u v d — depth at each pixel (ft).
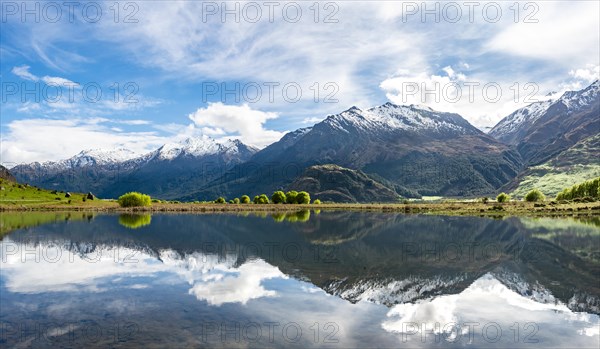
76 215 305.53
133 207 406.82
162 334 46.42
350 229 185.98
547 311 57.52
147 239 144.66
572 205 352.90
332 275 80.84
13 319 52.24
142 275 80.94
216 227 196.85
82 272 84.12
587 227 189.16
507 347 44.01
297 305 59.36
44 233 165.17
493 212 322.34
